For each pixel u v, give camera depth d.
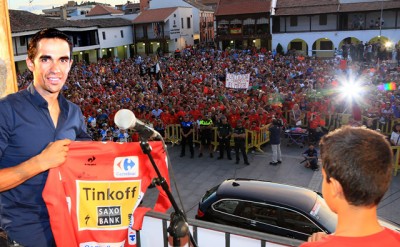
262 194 7.90
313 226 7.21
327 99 18.95
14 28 37.59
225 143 15.07
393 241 1.54
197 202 11.43
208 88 23.55
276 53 44.84
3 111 2.32
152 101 20.42
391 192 11.52
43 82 2.43
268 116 16.56
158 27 54.16
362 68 31.06
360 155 1.52
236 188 8.23
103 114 18.30
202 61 39.28
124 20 55.50
